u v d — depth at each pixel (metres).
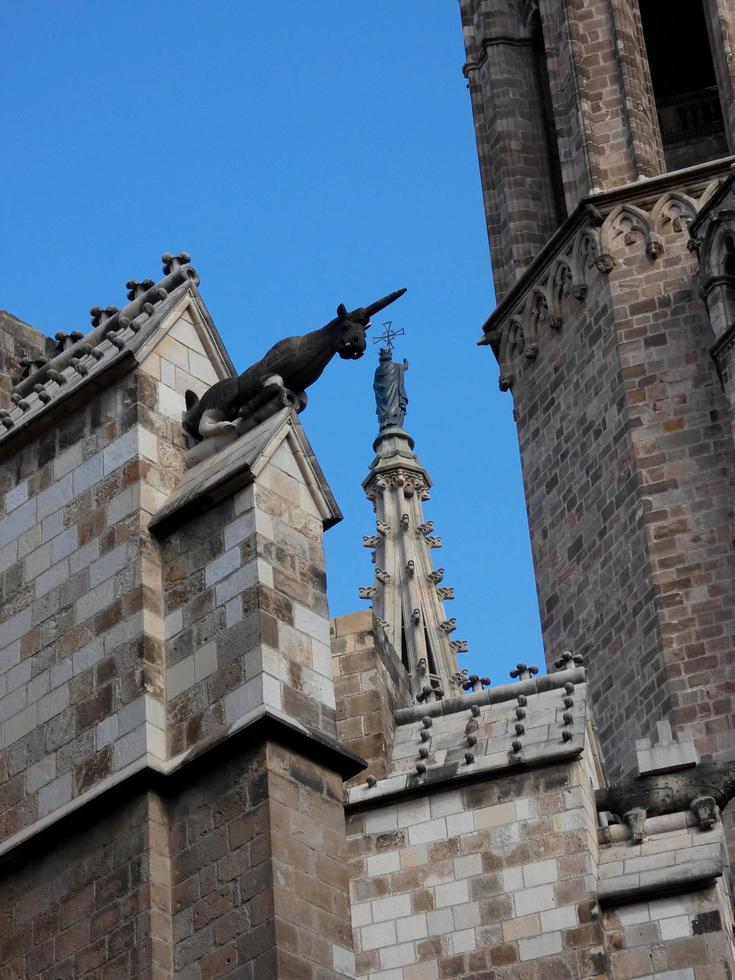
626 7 116.31
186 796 46.88
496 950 57.94
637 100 113.00
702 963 57.41
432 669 138.25
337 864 46.19
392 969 58.28
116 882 46.50
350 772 47.66
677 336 106.06
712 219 105.06
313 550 49.78
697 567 100.19
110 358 53.03
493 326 115.12
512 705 62.47
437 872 59.16
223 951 45.00
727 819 88.44
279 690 47.28
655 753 63.09
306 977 44.44
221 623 48.44
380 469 149.25
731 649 97.81
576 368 109.25
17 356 61.12
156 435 51.97
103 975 45.84
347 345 52.22
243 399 52.22
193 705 47.81
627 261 108.56
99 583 50.31
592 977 57.12
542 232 118.38
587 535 105.50
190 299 54.41
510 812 59.53
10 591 51.88
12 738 49.78
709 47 124.75
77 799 47.69
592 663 102.75
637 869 59.09
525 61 124.44
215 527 49.72
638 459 103.62
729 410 102.69
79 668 49.53
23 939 47.28
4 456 53.78
